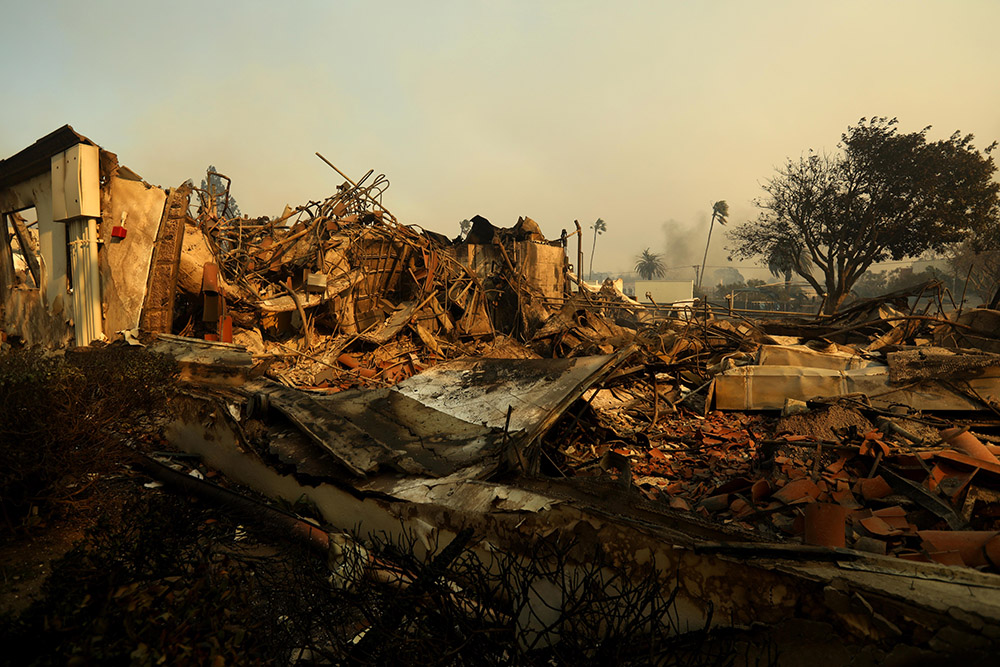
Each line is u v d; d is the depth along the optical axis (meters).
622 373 9.19
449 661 2.11
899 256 30.67
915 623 2.03
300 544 3.68
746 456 7.16
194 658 2.03
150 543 2.81
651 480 6.39
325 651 2.50
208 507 4.42
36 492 4.05
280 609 2.84
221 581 2.51
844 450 5.58
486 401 5.62
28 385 4.02
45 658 1.96
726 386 9.33
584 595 2.37
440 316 14.49
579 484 3.81
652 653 2.18
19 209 11.92
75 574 2.40
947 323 12.09
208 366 6.69
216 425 5.63
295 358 10.94
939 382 7.93
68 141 9.46
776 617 2.33
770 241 33.53
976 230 29.17
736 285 63.81
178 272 10.05
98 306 9.64
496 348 13.52
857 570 2.28
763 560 2.45
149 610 2.16
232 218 13.39
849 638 2.15
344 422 5.02
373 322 13.75
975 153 28.16
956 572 2.23
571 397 5.42
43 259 11.02
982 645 1.90
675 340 13.64
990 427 7.39
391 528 3.97
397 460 4.36
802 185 31.56
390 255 14.55
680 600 2.62
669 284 46.56
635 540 2.79
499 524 3.33
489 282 18.16
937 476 4.86
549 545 3.05
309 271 12.36
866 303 14.35
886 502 4.76
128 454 4.82
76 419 4.12
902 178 28.91
